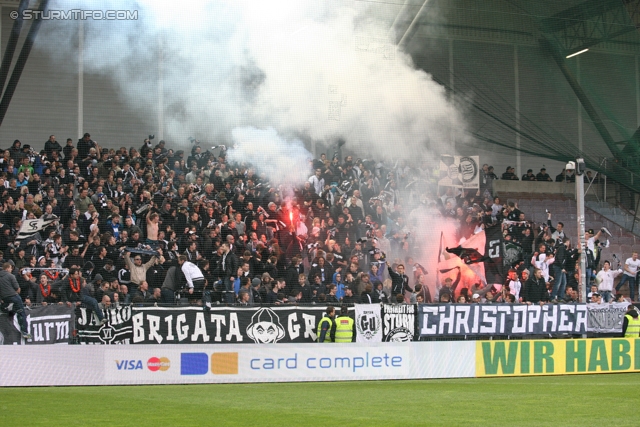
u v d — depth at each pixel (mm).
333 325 18469
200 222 22047
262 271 21047
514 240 24922
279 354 17250
